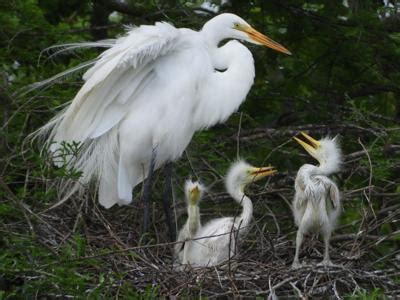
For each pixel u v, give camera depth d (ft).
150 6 51.26
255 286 34.45
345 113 48.83
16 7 46.03
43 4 52.37
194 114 43.60
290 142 46.62
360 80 51.16
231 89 43.80
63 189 40.45
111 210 44.57
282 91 49.98
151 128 42.63
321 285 33.91
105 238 37.04
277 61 51.49
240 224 35.94
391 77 50.31
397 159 41.98
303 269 34.42
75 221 38.68
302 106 49.26
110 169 43.60
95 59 42.86
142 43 40.75
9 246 34.47
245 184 41.01
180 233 39.99
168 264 37.73
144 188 42.34
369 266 35.99
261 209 42.78
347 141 46.24
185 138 43.37
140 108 42.73
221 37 45.16
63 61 48.32
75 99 41.04
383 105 52.01
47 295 34.30
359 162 43.16
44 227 36.58
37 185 39.55
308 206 37.45
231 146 45.88
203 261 38.06
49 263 32.78
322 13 50.16
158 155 43.04
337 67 51.24
